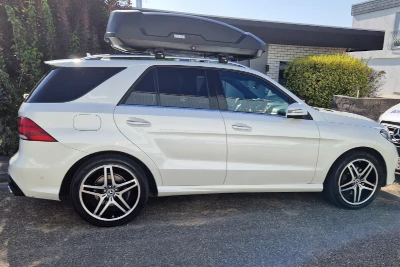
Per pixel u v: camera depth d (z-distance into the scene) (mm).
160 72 3568
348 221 3752
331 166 3982
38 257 2902
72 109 3244
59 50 6004
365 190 4160
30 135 3180
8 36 6109
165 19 3752
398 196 4617
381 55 17312
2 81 5633
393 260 2971
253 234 3393
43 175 3219
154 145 3414
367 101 7852
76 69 3404
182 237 3301
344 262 2924
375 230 3539
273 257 2979
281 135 3705
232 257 2965
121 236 3293
